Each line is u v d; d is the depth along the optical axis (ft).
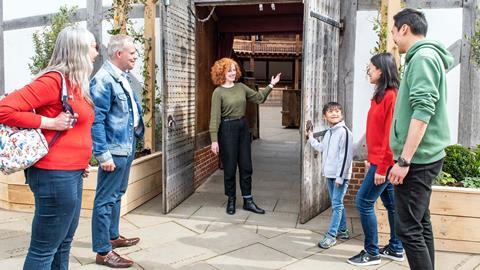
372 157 10.33
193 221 14.40
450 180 12.71
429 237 8.74
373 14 15.78
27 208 15.15
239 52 65.36
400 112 8.14
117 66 10.85
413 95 7.66
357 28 15.98
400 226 8.32
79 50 7.74
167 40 14.64
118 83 10.71
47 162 7.51
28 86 7.25
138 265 10.92
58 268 8.66
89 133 8.14
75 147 7.77
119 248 11.98
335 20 15.65
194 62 17.43
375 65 10.27
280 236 13.08
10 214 14.89
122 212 14.80
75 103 7.72
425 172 8.05
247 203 15.61
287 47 69.77
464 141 15.14
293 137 36.76
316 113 14.52
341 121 11.96
